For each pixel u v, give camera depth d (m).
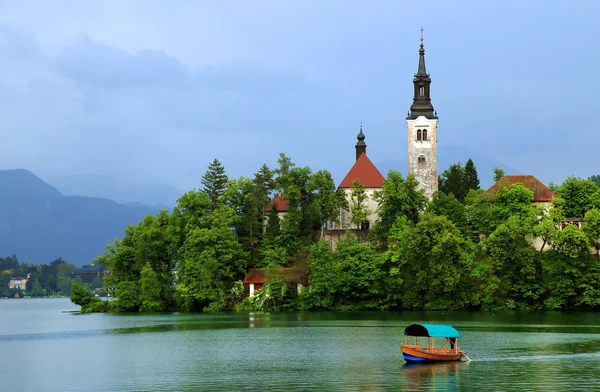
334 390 61.09
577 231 143.50
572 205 167.62
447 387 61.53
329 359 79.06
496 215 159.88
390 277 152.88
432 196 173.38
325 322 124.50
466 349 84.50
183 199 171.25
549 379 64.75
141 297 166.88
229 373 70.62
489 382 63.50
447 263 142.25
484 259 150.25
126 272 174.00
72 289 183.25
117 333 113.31
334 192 178.38
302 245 169.75
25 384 66.81
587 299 140.50
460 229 160.50
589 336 96.94
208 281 157.12
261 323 125.31
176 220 170.75
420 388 61.31
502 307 143.50
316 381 65.38
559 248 145.75
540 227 147.25
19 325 142.25
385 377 66.75
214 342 97.12
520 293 145.75
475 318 127.25
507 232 144.50
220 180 183.88
